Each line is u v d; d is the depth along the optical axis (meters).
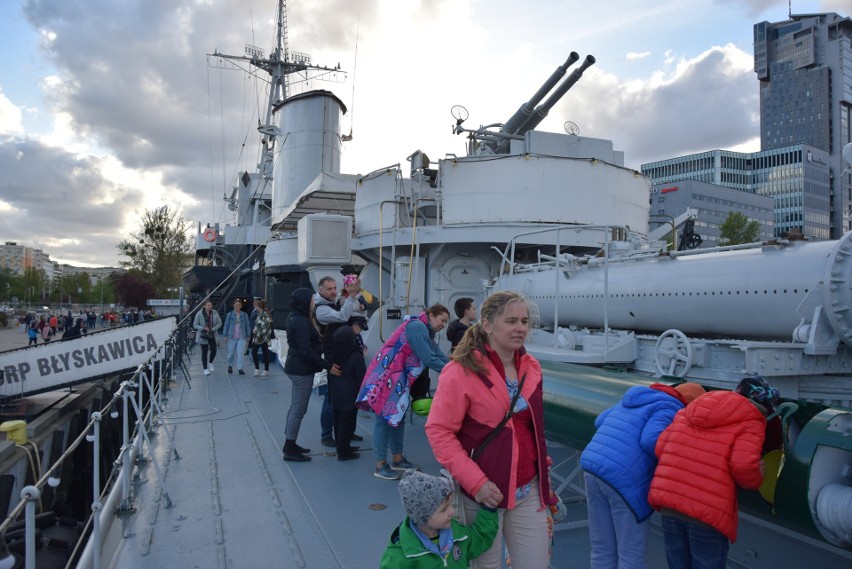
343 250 9.27
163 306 41.97
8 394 9.63
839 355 4.18
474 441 2.49
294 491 4.86
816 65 124.31
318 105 18.48
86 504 8.92
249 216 26.31
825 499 2.38
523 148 8.86
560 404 3.91
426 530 2.31
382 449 5.18
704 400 2.51
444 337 8.36
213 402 8.73
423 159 8.95
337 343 5.71
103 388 11.49
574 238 7.93
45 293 117.56
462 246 8.52
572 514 4.46
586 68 8.64
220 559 3.65
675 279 5.04
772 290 4.26
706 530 2.43
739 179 87.44
